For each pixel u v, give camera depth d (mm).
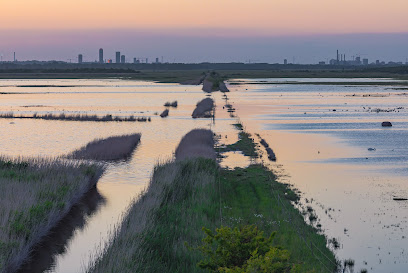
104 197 45031
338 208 41906
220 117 110000
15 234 29797
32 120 103312
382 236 35250
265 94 181500
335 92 192875
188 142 70062
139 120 103688
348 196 45844
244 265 21750
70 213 40094
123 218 34000
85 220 38469
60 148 71375
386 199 45000
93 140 72438
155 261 25734
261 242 23219
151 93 185750
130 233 28828
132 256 25203
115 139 72375
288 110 124062
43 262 30141
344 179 52750
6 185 39156
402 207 42469
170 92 192125
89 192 46750
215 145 73875
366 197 45562
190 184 44562
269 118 107750
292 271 21688
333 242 33844
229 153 67938
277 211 39312
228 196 43844
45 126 94438
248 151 69000
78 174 45969
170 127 94062
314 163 61281
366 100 155125
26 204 35031
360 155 66188
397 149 70250
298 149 70688
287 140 78500
